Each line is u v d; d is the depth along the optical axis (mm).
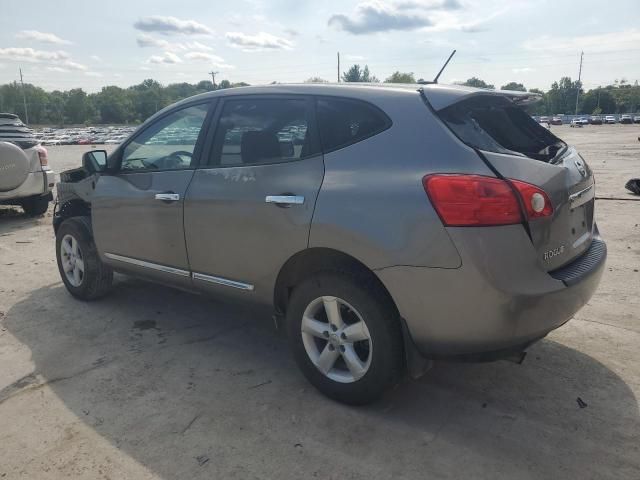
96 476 2705
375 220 2881
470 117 3041
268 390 3492
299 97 3424
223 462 2791
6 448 2930
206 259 3789
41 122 138625
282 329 3646
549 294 2754
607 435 2959
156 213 4070
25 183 9062
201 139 3879
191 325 4582
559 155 3236
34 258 6844
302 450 2873
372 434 3000
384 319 2969
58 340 4305
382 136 3025
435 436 2975
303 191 3184
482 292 2672
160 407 3309
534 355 3885
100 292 5090
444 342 2838
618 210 9023
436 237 2721
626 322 4402
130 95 144625
